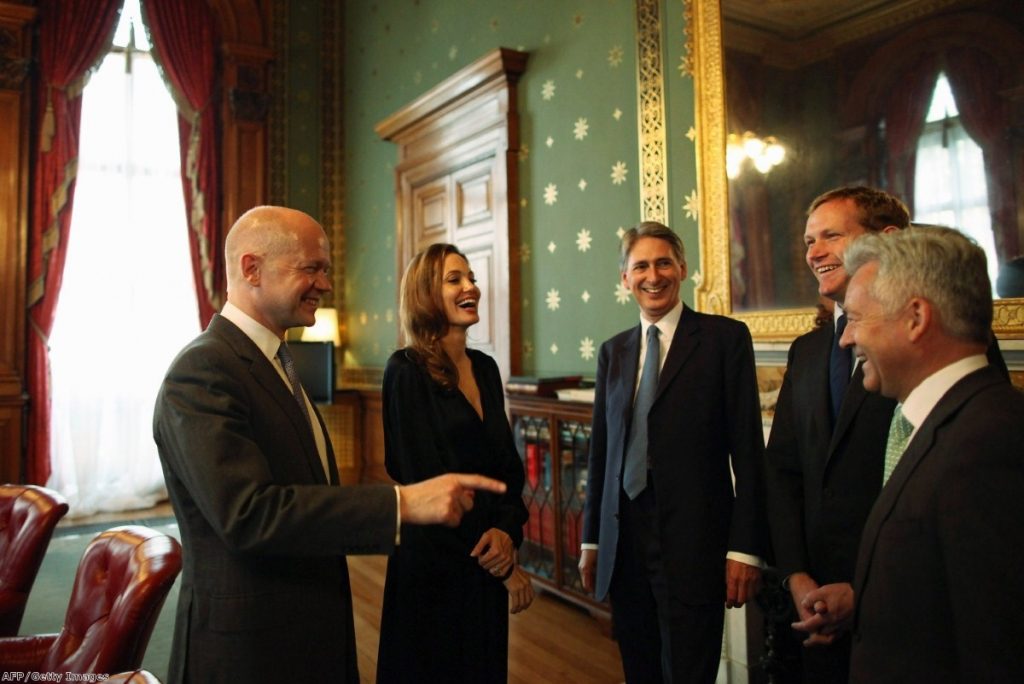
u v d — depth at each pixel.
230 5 6.05
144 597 1.38
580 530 3.17
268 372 1.35
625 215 3.46
